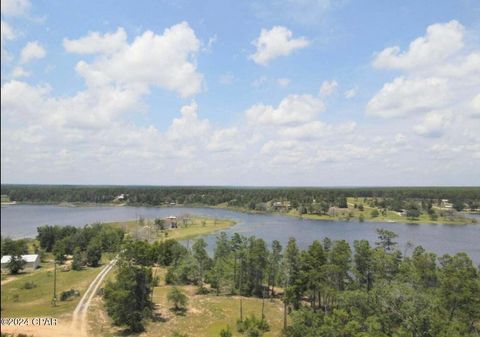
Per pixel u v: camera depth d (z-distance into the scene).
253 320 84.19
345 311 64.06
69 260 163.88
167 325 86.56
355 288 81.06
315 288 90.12
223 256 130.62
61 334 77.31
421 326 56.81
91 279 124.44
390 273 85.69
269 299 108.69
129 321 82.56
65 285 118.56
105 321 86.69
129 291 84.25
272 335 80.81
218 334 81.38
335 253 93.00
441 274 78.62
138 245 99.06
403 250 156.75
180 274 125.12
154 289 118.56
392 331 58.31
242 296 111.94
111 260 154.38
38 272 140.50
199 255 126.88
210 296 111.62
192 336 80.38
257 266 110.94
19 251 142.38
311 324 73.25
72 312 91.44
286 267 97.12
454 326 57.72
